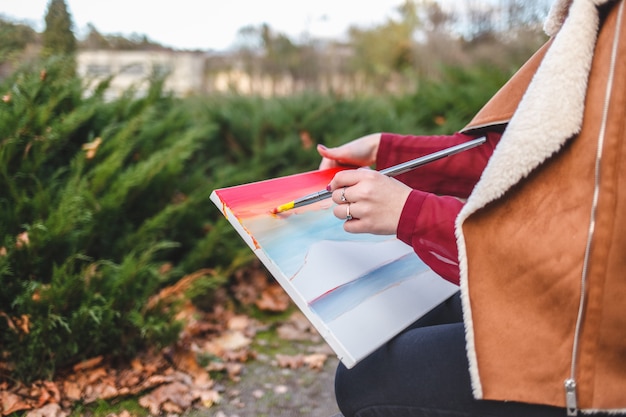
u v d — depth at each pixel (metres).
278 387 1.90
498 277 0.80
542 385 0.78
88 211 1.80
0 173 1.76
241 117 3.16
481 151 1.23
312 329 2.40
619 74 0.73
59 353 1.69
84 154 1.99
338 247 1.03
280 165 3.10
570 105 0.74
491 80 4.17
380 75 8.43
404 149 1.29
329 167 1.37
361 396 0.98
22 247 1.67
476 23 7.52
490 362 0.80
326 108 3.38
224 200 1.06
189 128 2.68
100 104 2.26
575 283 0.75
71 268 1.72
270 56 7.25
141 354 1.89
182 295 2.02
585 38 0.74
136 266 1.82
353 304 0.93
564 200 0.76
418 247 0.88
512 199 0.79
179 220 2.38
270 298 2.61
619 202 0.73
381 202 0.89
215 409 1.74
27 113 1.83
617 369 0.77
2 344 1.71
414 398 0.91
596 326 0.76
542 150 0.75
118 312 1.73
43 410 1.59
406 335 0.98
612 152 0.73
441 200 0.89
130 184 1.99
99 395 1.69
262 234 0.99
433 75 6.70
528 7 6.44
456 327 0.95
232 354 2.08
